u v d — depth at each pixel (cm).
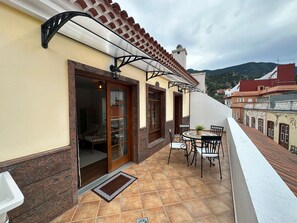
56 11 151
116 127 334
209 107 863
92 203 220
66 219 188
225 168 349
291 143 917
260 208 77
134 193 247
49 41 173
